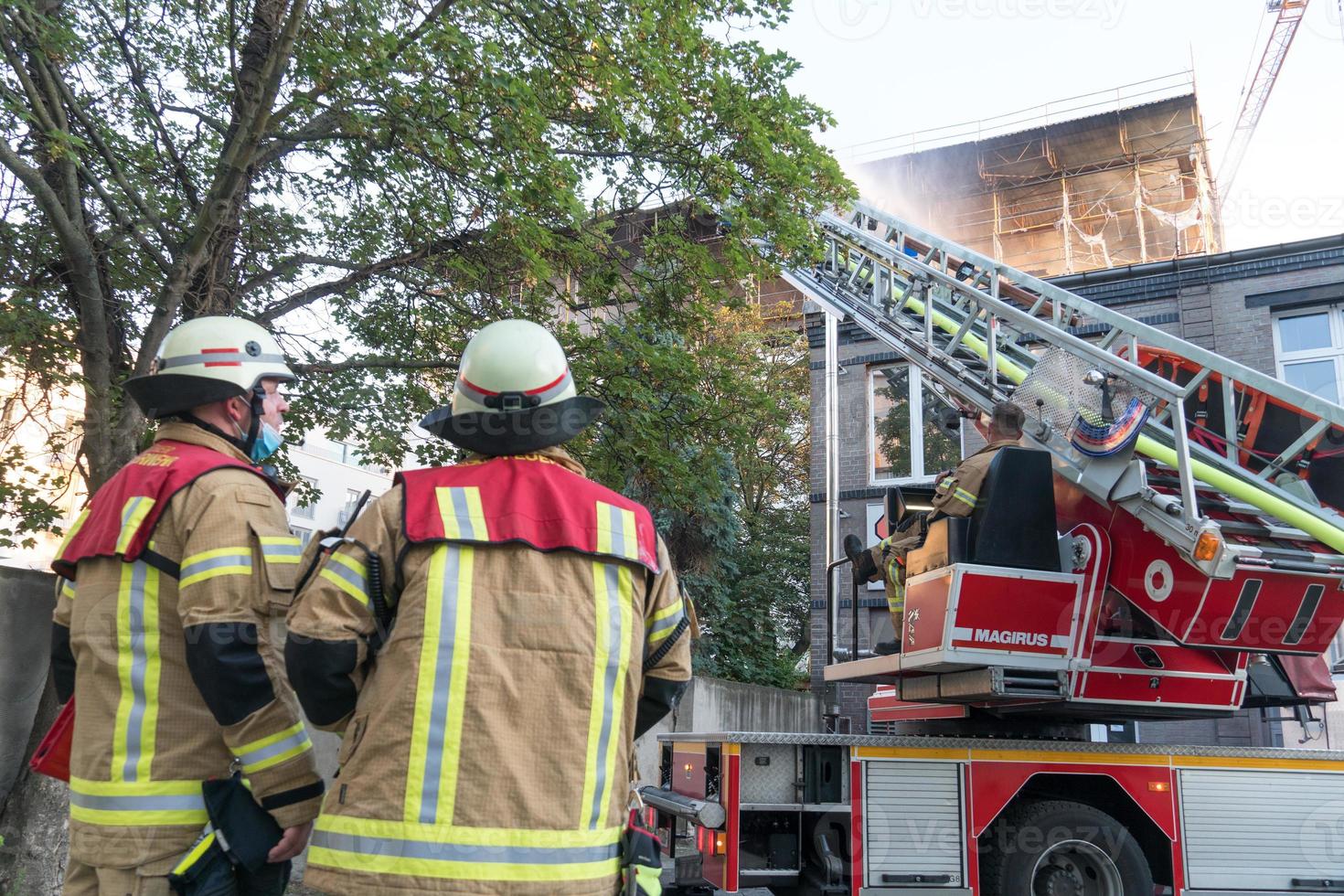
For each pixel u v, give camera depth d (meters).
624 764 1.73
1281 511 4.43
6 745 5.04
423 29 5.40
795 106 6.46
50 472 6.02
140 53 6.06
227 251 6.14
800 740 4.38
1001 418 5.04
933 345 6.64
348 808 1.53
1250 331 11.19
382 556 1.65
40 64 4.79
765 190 6.47
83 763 1.86
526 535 1.67
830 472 11.94
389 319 7.31
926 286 6.66
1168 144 27.50
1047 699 4.43
